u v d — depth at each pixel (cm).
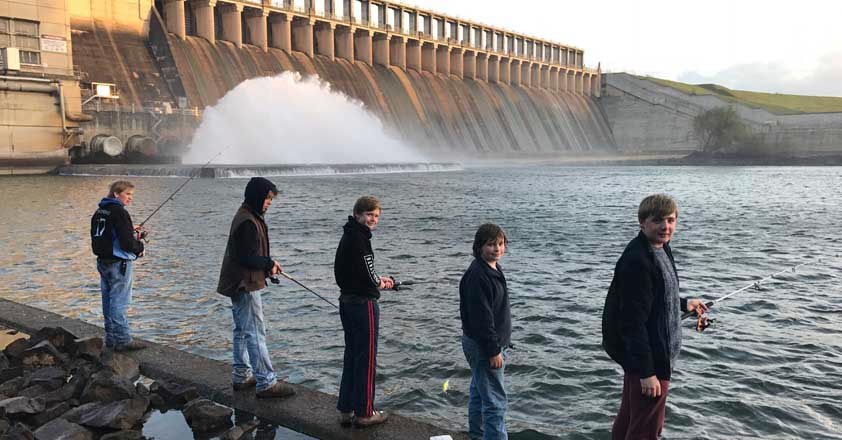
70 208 3375
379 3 11406
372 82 10544
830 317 1416
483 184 5925
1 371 797
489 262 587
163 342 1147
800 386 1002
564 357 1123
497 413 588
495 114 13100
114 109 6856
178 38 8250
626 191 5309
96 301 1444
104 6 7738
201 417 668
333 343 1155
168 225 2764
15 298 1462
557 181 6625
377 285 649
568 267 2002
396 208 3756
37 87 6262
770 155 12925
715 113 13525
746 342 1223
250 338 722
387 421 671
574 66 16750
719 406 922
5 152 6119
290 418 678
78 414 667
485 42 14288
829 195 5059
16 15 6209
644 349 480
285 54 9588
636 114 15962
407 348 1145
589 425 846
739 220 3372
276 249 2238
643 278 482
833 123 12181
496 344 566
